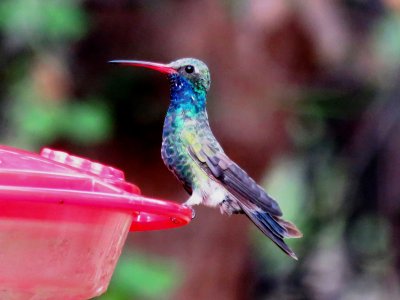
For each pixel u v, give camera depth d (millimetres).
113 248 5262
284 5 12438
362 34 13344
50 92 11695
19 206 4652
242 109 12719
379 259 13477
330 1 12867
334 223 13906
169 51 12430
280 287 13969
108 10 12242
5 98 11633
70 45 12086
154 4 12383
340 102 13602
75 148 12188
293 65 12812
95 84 12312
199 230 12852
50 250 4801
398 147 12828
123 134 12625
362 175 13305
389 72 13078
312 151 14289
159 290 9852
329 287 13789
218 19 12422
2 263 4707
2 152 5086
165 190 12766
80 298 5102
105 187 4961
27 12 11273
